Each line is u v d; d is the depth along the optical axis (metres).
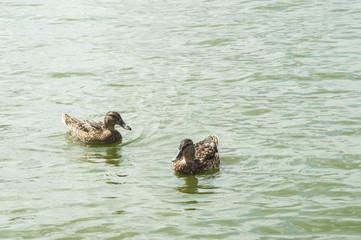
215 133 18.44
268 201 13.94
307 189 14.52
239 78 23.69
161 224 12.88
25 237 12.35
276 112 20.03
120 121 18.45
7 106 21.11
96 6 37.31
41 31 31.53
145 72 24.77
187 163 15.84
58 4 37.97
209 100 21.38
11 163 16.52
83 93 22.48
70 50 28.02
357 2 36.72
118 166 16.45
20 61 26.31
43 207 13.80
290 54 26.58
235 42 28.81
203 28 31.52
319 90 22.05
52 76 24.38
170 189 14.84
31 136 18.66
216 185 15.00
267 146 17.27
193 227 12.72
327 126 18.62
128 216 13.30
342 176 15.20
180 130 18.86
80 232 12.57
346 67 24.55
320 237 12.20
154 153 17.38
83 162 16.73
